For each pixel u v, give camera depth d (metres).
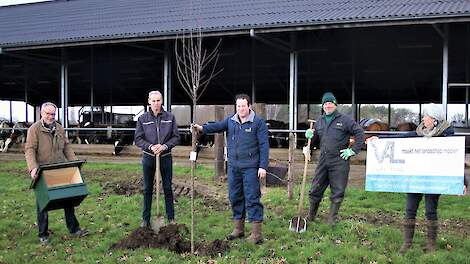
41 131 6.18
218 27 11.43
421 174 5.59
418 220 6.98
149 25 13.41
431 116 5.68
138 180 10.23
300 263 5.29
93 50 16.08
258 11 12.92
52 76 20.97
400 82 18.78
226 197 8.62
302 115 21.91
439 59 15.98
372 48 15.16
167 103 13.29
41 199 6.00
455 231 6.49
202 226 6.70
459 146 5.42
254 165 5.95
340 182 6.52
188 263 5.31
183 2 15.97
